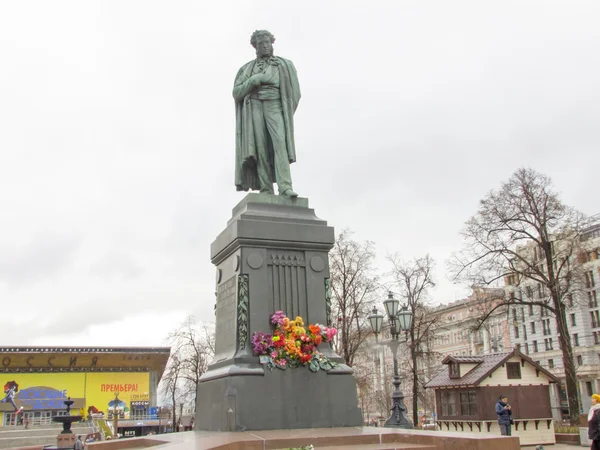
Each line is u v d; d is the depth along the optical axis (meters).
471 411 30.70
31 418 67.94
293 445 7.99
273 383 9.82
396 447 7.86
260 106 12.29
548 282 35.88
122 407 70.75
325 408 10.00
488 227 36.81
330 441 8.24
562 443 30.16
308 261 10.87
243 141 12.38
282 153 11.80
